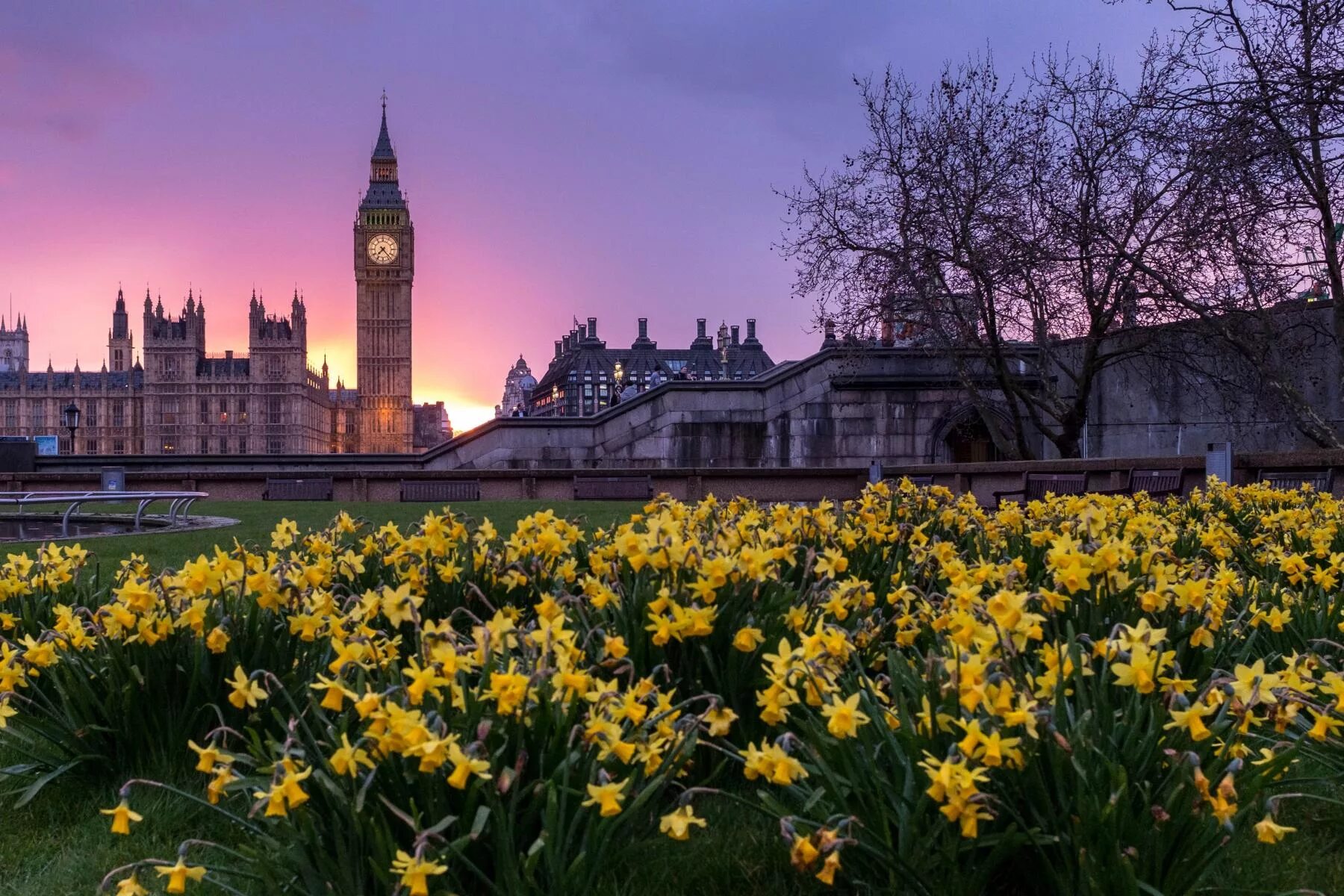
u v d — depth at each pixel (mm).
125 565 4367
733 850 2611
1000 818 2221
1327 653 3412
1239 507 7223
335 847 2131
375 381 176250
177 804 2898
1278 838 2098
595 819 2150
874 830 2199
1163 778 2213
